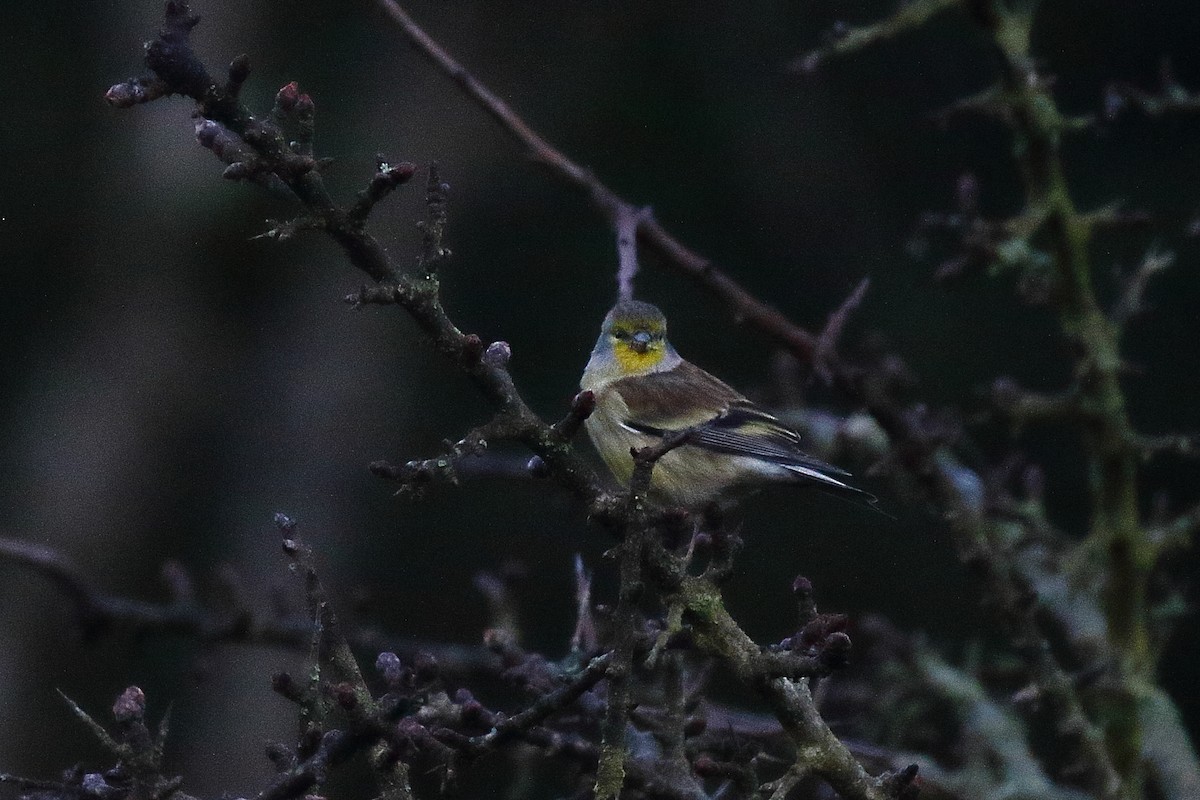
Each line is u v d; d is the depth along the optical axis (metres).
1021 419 6.42
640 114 14.67
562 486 4.18
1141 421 13.61
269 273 14.34
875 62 14.77
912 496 6.57
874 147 14.75
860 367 6.68
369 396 14.26
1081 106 14.44
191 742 12.72
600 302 14.41
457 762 4.12
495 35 14.84
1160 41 14.46
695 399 9.08
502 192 14.55
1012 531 6.93
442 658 6.46
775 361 9.57
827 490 8.33
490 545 14.22
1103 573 6.51
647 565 4.29
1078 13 14.55
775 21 14.84
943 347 14.03
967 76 14.66
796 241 14.55
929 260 14.38
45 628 13.05
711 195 14.58
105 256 14.20
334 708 4.21
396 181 3.91
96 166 14.39
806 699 4.41
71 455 13.72
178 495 13.81
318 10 14.51
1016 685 7.97
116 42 14.52
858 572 13.66
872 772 6.66
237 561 13.59
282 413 14.12
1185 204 13.76
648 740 5.09
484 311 14.34
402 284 3.99
